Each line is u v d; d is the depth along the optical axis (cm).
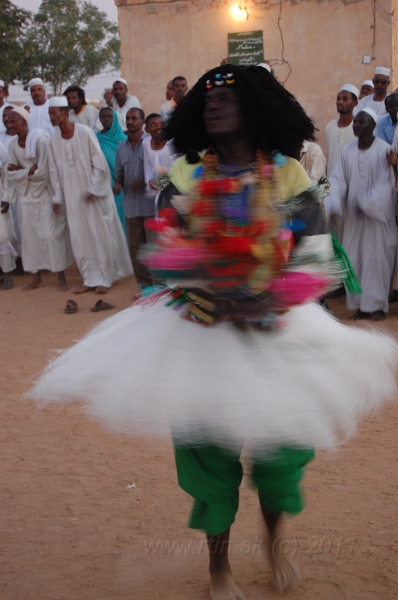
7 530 399
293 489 307
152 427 268
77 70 3344
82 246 1039
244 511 414
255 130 298
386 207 813
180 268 277
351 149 834
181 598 327
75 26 3247
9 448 517
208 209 277
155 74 1493
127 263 1098
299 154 313
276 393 266
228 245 270
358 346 301
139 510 418
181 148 321
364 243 832
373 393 298
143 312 302
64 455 501
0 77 2619
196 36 1462
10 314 954
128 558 368
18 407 600
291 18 1413
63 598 333
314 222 295
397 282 916
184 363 274
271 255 276
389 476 453
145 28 1479
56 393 292
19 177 1055
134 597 331
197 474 297
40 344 798
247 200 281
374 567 351
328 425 278
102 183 1023
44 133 1054
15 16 2620
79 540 387
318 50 1412
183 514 412
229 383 266
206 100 299
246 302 282
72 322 894
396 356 313
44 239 1080
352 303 862
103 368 285
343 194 834
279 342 283
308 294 279
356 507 412
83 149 1005
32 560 367
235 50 1451
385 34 1379
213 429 267
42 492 445
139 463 484
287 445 274
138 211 971
